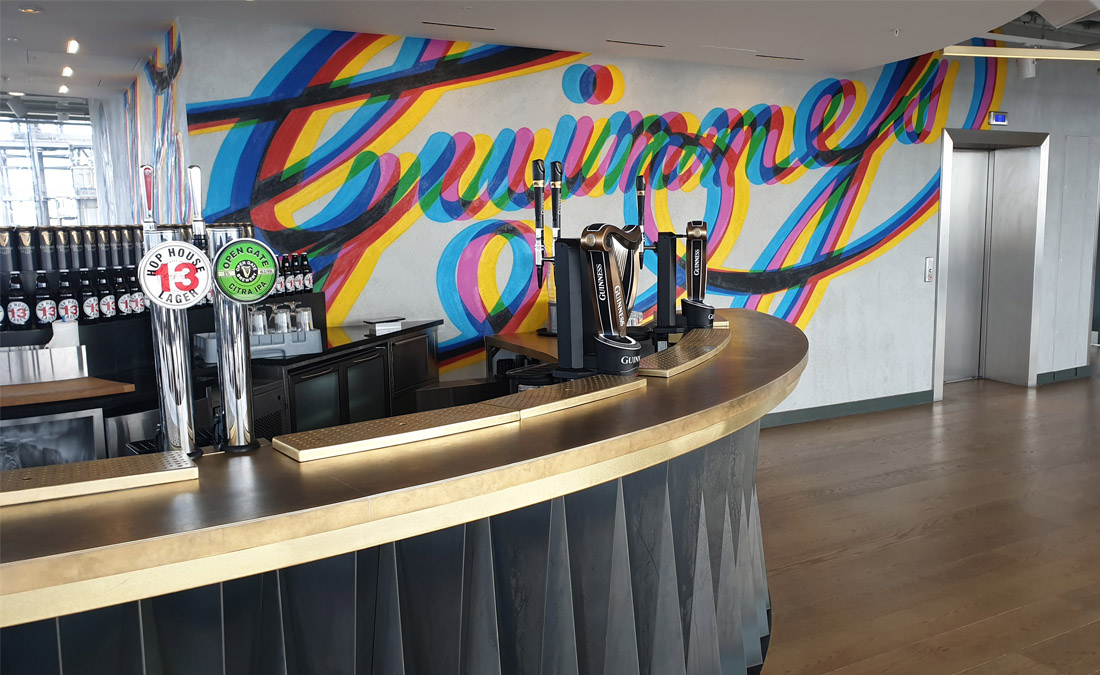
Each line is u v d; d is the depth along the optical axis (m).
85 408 2.72
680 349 2.74
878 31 4.55
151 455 1.49
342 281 4.53
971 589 3.37
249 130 4.21
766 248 5.99
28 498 1.27
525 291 5.09
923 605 3.24
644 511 2.03
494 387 3.75
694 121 5.58
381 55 4.51
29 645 1.23
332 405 3.58
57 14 4.16
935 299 6.78
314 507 1.24
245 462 1.51
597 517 1.87
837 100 6.12
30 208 7.48
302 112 4.33
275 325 3.58
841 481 4.82
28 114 7.34
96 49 5.15
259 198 4.26
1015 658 2.83
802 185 6.07
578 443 1.61
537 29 4.40
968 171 7.35
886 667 2.79
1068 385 7.47
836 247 6.28
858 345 6.48
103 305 3.16
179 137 4.38
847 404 6.50
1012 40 6.26
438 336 4.84
